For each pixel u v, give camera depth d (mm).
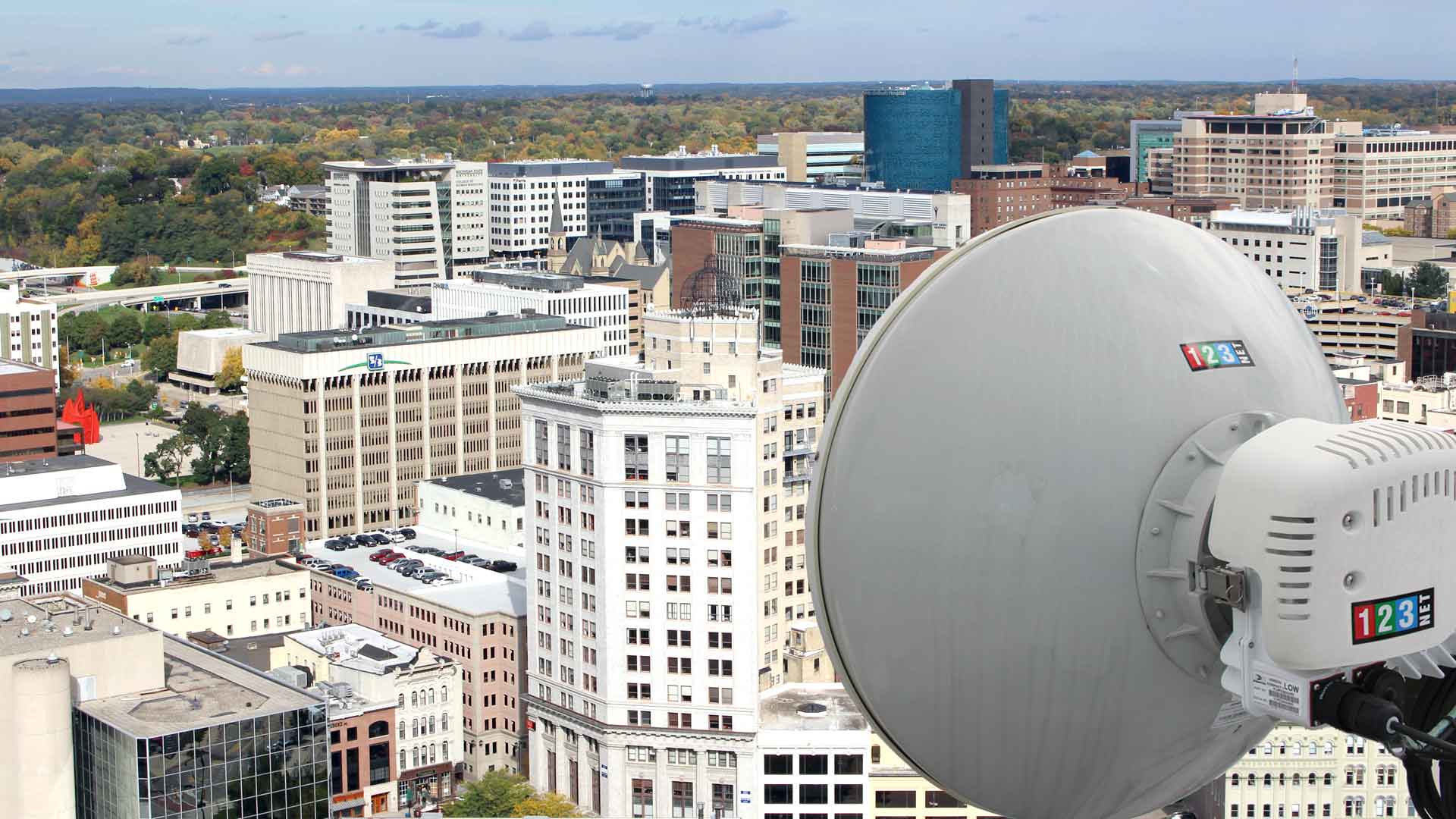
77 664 168875
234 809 166500
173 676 179750
